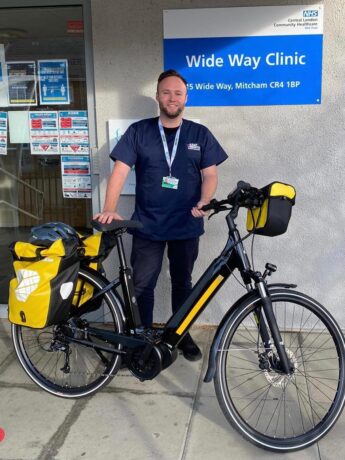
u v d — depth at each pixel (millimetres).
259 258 3867
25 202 4141
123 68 3729
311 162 3717
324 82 3613
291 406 2953
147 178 3205
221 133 3738
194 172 3230
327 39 3557
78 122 3938
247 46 3604
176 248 3314
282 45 3582
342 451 2584
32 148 4043
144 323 3391
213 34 3607
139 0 3619
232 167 3770
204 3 3578
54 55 3871
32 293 2654
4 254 4266
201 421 2830
